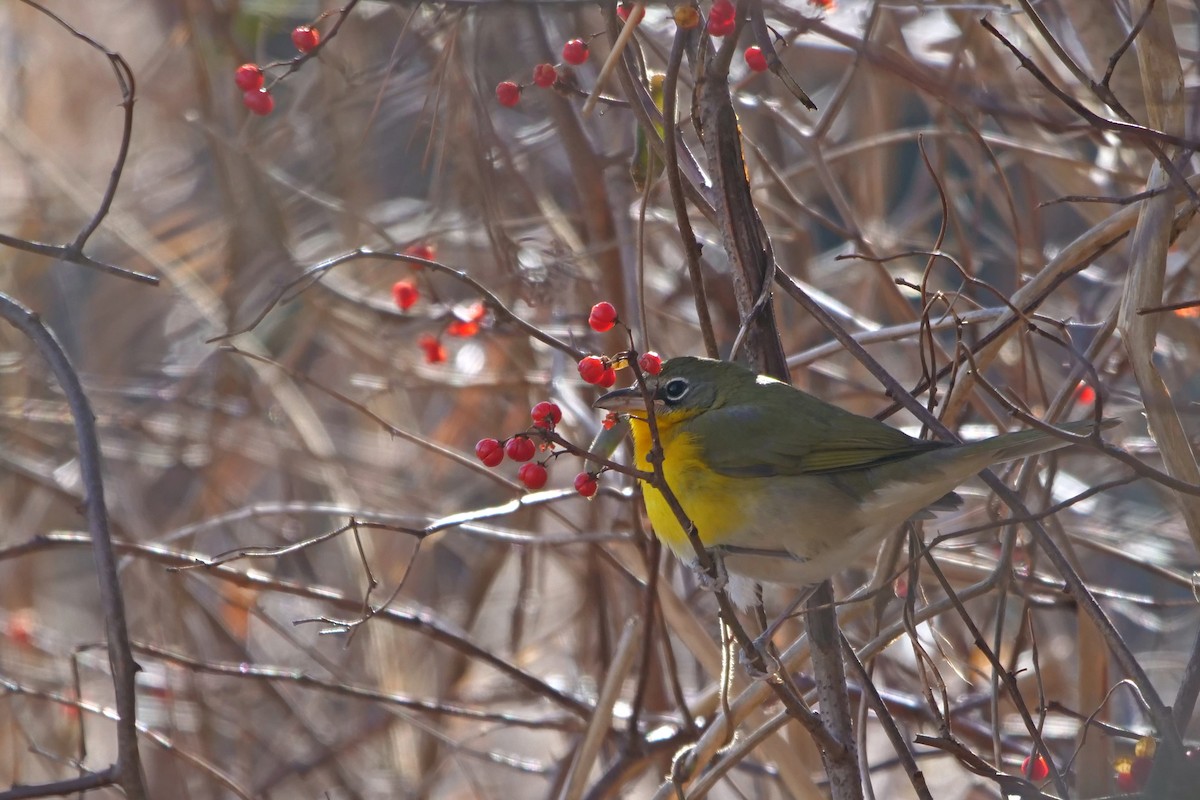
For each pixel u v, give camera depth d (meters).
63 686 12.20
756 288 7.20
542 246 12.27
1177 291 9.25
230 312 12.51
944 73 10.48
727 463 7.79
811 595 7.68
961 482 7.41
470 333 10.13
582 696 10.82
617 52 6.52
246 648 12.17
